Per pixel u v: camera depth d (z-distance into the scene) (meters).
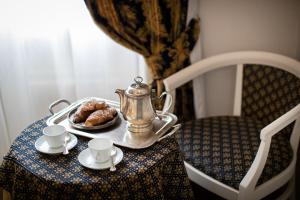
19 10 1.66
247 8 1.77
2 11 1.64
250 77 1.67
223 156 1.40
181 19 1.68
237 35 1.84
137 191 1.04
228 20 1.82
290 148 1.48
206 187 1.38
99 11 1.54
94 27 1.75
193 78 1.70
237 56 1.68
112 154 1.08
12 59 1.74
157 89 1.74
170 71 1.73
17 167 1.09
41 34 1.72
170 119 1.28
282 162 1.38
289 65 1.55
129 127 1.21
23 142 1.20
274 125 1.24
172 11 1.62
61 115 1.32
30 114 1.90
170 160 1.13
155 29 1.62
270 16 1.76
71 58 1.78
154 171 1.06
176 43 1.71
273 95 1.61
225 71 1.93
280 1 1.72
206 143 1.49
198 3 1.77
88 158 1.08
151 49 1.68
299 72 1.50
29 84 1.82
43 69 1.79
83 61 1.81
